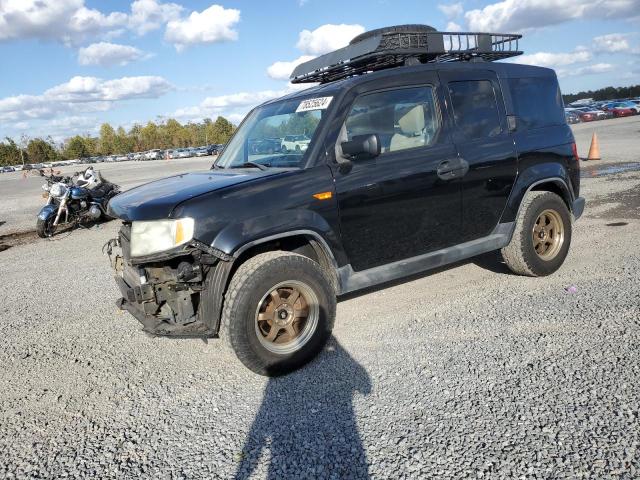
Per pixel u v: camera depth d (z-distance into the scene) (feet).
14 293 20.45
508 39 16.60
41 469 8.98
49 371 12.98
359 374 11.36
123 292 12.51
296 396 10.69
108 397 11.41
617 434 8.40
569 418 8.96
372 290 16.96
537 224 16.21
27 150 384.06
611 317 12.93
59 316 17.20
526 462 7.96
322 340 11.96
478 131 14.66
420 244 13.80
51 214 33.53
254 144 14.46
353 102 12.74
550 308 13.96
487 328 13.09
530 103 16.12
